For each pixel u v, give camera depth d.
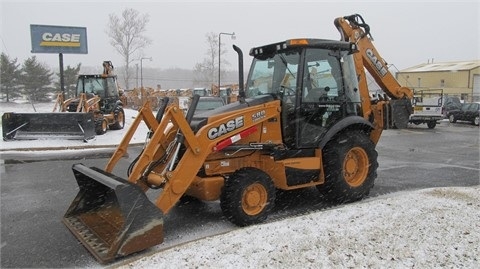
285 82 5.85
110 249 3.96
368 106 6.70
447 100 28.16
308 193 6.71
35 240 4.76
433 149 12.69
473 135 17.30
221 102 16.25
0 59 49.62
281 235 4.20
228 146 5.18
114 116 16.55
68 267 4.01
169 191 4.58
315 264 3.54
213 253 3.79
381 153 11.77
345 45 6.06
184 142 4.73
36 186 7.50
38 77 50.84
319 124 5.89
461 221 4.59
